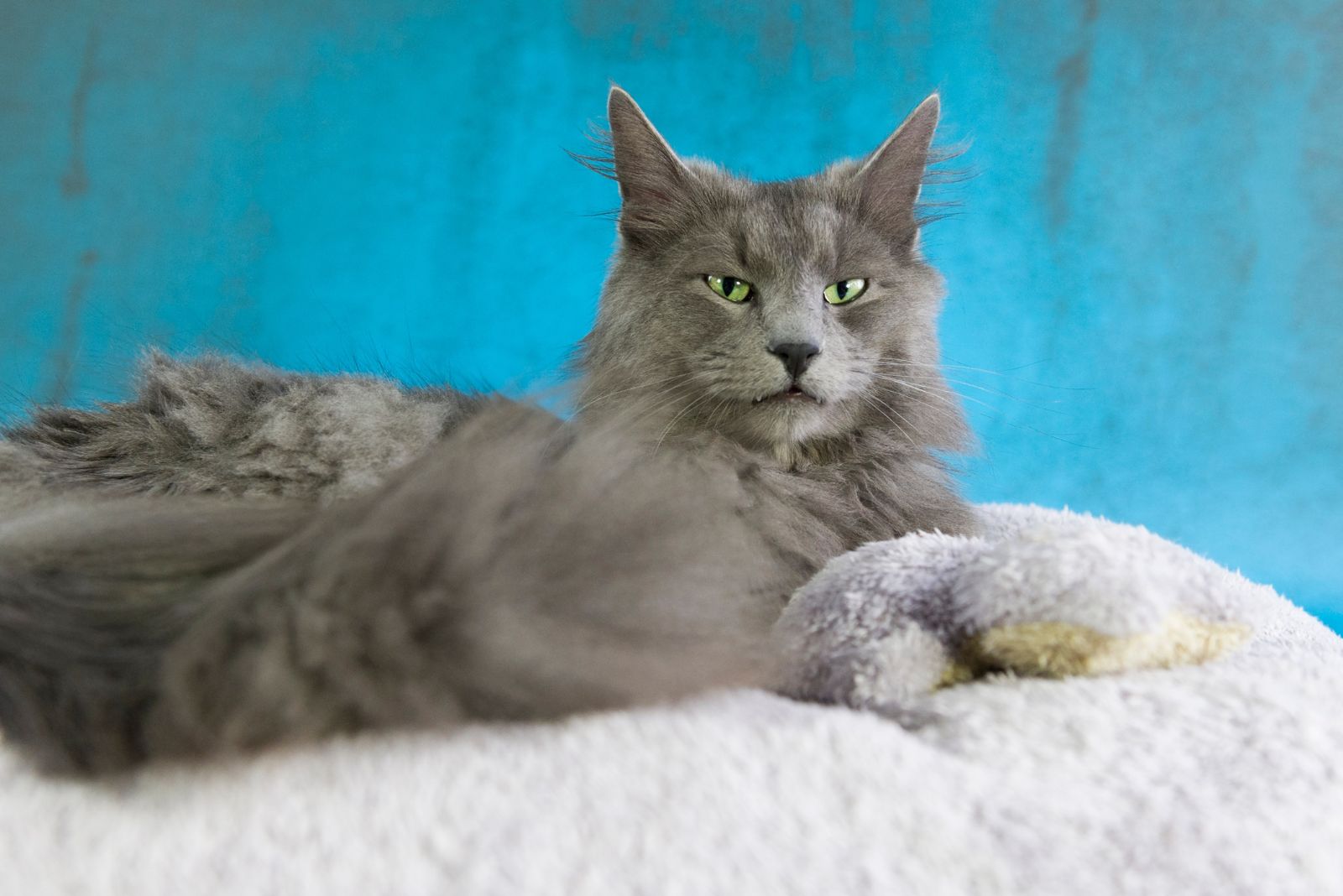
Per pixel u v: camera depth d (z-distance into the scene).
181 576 0.90
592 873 0.73
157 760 0.78
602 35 3.40
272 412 1.39
